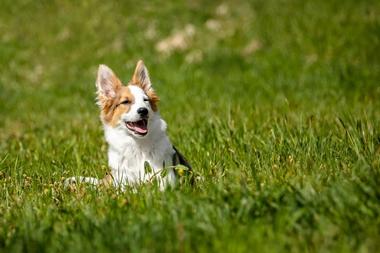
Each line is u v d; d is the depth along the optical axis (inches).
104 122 406.3
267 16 1098.7
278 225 249.1
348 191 271.0
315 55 912.9
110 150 402.0
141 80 414.6
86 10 1312.7
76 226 269.6
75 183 361.7
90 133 555.2
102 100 405.7
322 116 518.0
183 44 1077.8
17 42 1242.0
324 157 364.2
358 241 237.8
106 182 373.1
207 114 590.9
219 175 332.8
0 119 828.0
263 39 1019.3
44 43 1222.9
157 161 387.2
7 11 1368.1
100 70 405.1
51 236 260.8
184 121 583.2
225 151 402.9
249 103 687.1
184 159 412.5
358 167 309.7
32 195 341.1
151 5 1275.8
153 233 247.8
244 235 243.3
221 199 273.1
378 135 385.4
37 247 249.8
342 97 689.6
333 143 386.3
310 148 378.3
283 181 308.3
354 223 251.8
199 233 249.4
